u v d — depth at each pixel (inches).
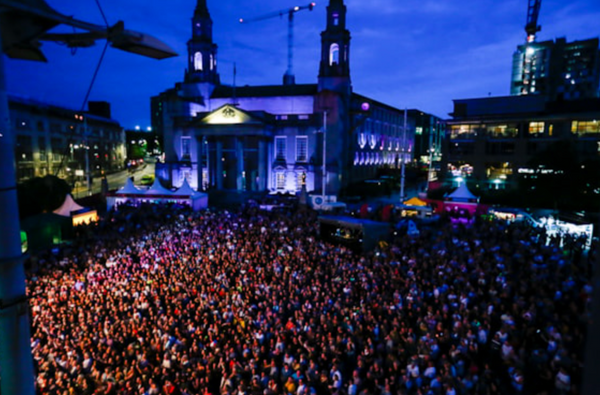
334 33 2618.1
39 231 1254.3
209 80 2925.7
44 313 726.5
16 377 132.1
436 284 762.8
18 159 2539.4
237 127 2495.1
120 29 142.6
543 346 553.6
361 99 3201.3
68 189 1827.0
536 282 700.7
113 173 3973.9
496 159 2160.4
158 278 861.8
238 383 507.2
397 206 1604.3
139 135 5915.4
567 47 4530.0
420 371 506.9
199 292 797.2
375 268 879.1
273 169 2637.8
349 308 691.4
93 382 544.4
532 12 4640.8
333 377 502.9
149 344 617.3
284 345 595.8
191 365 558.6
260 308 720.3
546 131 2033.7
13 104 2495.1
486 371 474.9
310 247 1037.8
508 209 1384.1
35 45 149.2
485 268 807.7
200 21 2878.9
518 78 4763.8
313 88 2802.7
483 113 2281.0
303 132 2586.1
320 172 2539.4
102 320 701.3
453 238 1048.2
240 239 1155.3
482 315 623.2
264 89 2878.9
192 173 2839.6
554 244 949.8
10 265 128.0
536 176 1555.1
